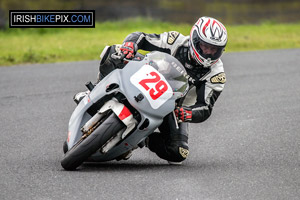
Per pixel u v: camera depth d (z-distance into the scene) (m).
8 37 65.19
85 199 14.68
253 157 21.19
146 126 17.25
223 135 25.16
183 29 63.44
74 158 17.08
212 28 18.50
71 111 29.45
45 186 15.77
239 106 31.66
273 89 36.88
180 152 19.70
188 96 19.91
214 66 19.58
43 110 29.41
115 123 16.67
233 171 18.70
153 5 80.88
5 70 42.44
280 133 25.59
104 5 77.12
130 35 19.59
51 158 19.94
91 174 17.33
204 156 21.52
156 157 21.56
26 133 24.30
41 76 39.91
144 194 15.36
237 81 39.59
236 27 79.50
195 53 18.67
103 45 58.09
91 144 16.75
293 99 33.78
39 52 52.22
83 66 44.88
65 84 37.03
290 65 47.09
